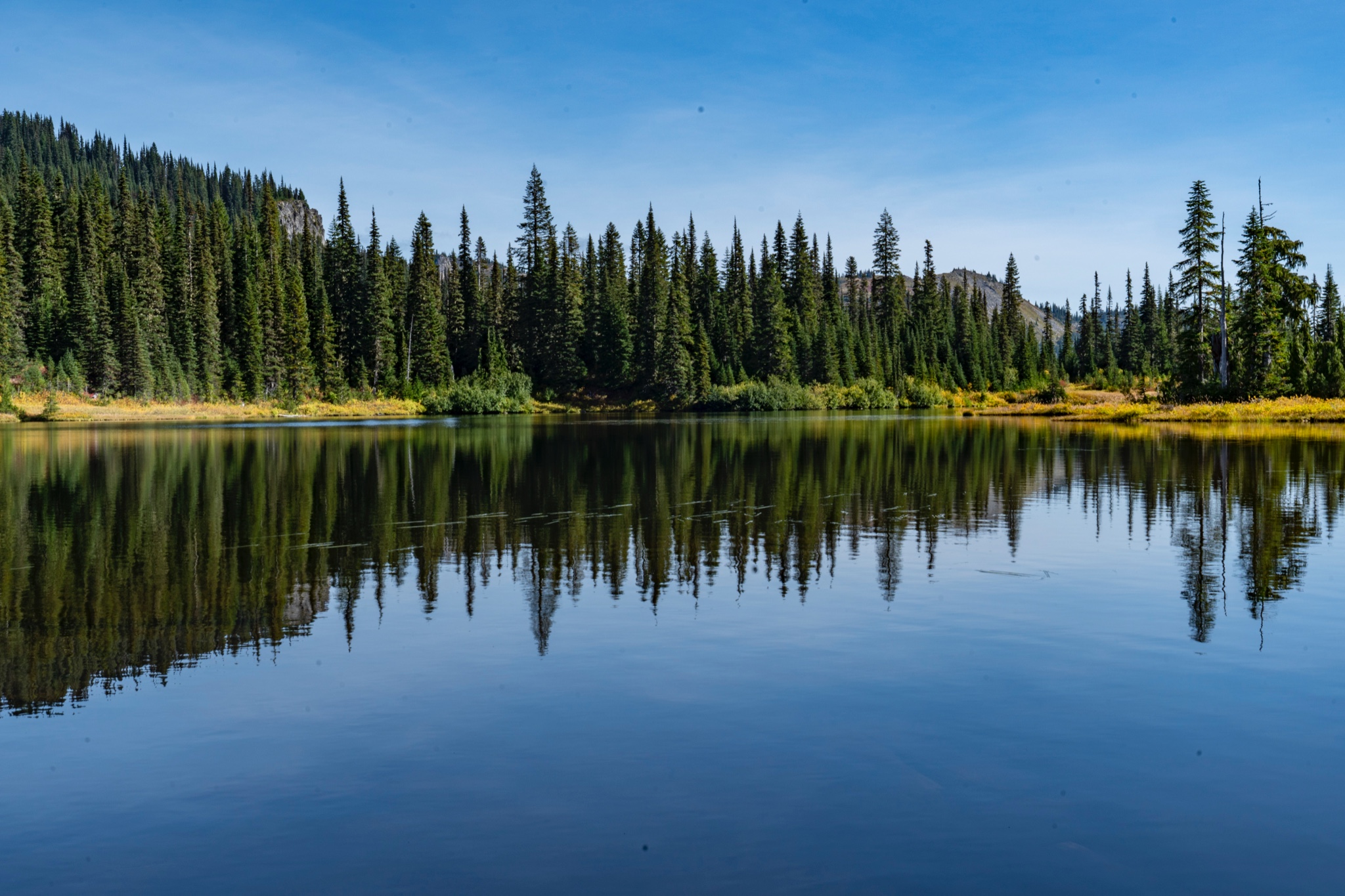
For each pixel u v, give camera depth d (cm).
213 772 609
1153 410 5853
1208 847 496
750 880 468
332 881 475
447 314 11444
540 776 591
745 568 1252
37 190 9381
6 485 2311
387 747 642
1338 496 1878
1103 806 541
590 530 1586
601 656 849
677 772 594
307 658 858
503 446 3834
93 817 550
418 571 1253
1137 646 862
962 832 512
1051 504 1848
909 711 696
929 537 1492
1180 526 1552
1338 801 544
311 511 1836
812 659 832
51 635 949
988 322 14788
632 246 12575
